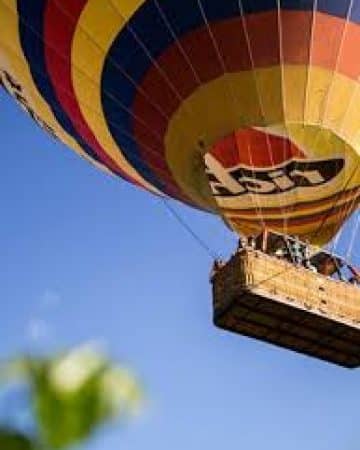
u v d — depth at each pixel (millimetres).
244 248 16312
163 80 19578
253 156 19781
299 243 17859
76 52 19859
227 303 16172
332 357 17469
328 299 16719
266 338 17031
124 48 19266
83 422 1088
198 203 21734
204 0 18219
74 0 18766
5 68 22297
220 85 19188
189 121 19812
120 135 21469
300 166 20031
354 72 19438
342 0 18641
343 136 19672
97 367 1102
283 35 18797
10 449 1074
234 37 18719
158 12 18500
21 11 19703
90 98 20844
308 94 19281
